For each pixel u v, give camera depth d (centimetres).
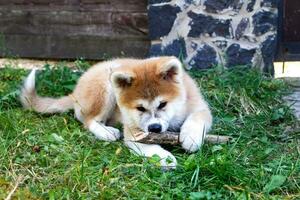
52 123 186
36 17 243
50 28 242
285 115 189
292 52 232
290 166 157
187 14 225
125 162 161
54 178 154
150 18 227
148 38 236
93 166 159
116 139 175
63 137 176
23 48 246
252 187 149
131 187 150
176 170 155
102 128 177
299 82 218
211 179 150
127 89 167
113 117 184
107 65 184
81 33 240
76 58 242
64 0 239
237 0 222
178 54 228
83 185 150
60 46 243
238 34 223
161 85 166
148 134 163
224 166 152
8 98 199
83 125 185
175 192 147
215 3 223
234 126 182
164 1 225
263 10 221
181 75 170
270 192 148
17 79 221
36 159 163
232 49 224
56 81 217
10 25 245
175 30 227
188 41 227
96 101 181
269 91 207
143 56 237
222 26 224
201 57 226
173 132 171
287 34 231
